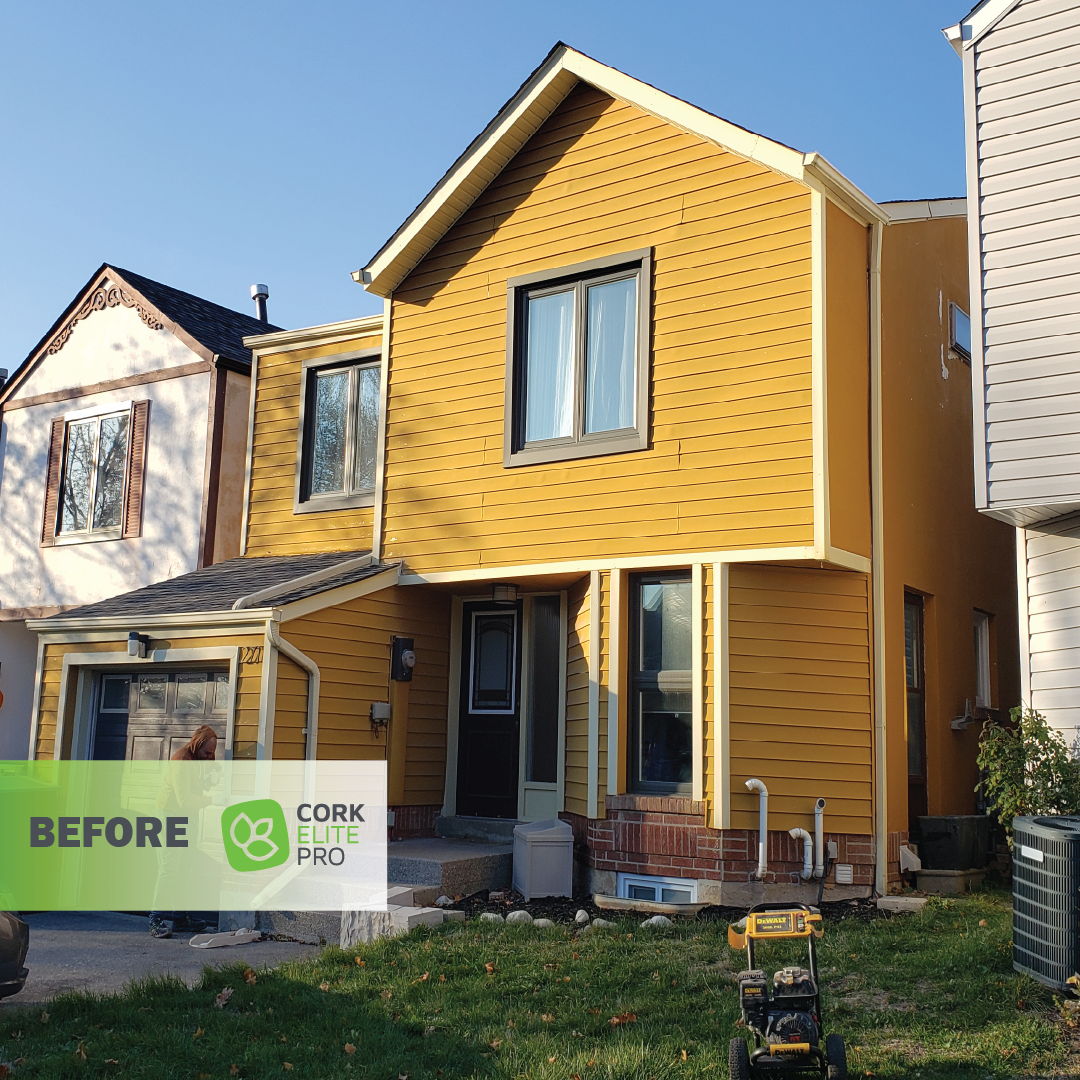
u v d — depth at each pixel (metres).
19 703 17.08
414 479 12.30
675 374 10.56
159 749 12.08
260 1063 6.39
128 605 12.69
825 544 9.56
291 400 14.35
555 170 11.73
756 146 10.18
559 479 11.17
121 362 16.30
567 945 8.38
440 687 12.76
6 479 17.36
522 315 11.80
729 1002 7.00
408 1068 6.23
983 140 9.25
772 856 9.74
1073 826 7.14
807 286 9.95
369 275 12.55
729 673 9.91
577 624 11.33
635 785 10.48
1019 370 8.81
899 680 10.62
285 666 11.00
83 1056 6.40
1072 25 8.98
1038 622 9.50
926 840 10.67
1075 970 6.78
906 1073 5.84
